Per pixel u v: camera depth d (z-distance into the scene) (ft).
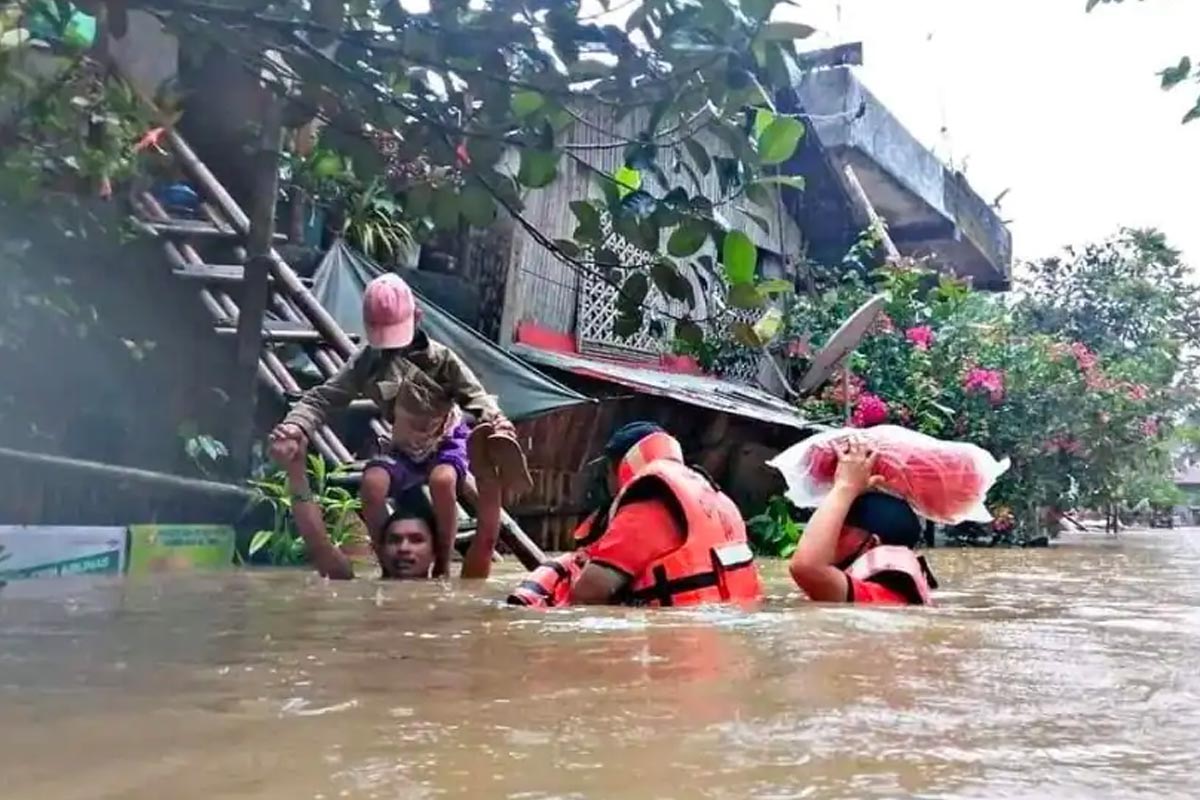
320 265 27.71
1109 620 10.16
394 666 6.62
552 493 34.09
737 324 10.90
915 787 3.82
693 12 9.08
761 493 42.70
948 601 12.71
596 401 28.53
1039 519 50.75
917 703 5.41
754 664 6.75
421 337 16.99
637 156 10.00
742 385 46.37
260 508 19.71
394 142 11.73
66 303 19.98
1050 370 48.83
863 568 12.23
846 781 3.89
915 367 46.60
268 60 10.91
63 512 16.28
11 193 16.61
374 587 13.94
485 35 9.71
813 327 48.65
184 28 10.41
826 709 5.22
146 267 22.26
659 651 7.38
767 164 9.78
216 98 21.49
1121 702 5.49
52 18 12.46
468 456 16.48
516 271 35.37
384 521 16.85
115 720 4.90
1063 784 3.88
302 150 20.93
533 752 4.30
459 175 11.35
